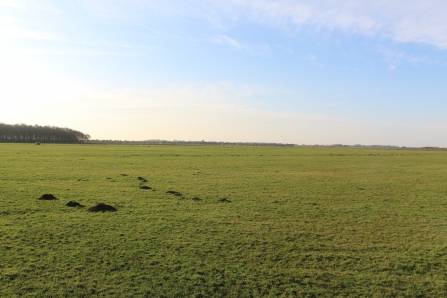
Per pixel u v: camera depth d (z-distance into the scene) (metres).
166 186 29.22
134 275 10.70
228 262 11.95
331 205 22.41
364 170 47.66
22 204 20.06
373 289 10.27
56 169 40.25
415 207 22.23
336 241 14.63
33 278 10.28
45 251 12.42
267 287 10.22
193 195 25.05
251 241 14.27
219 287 10.12
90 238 14.04
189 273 10.96
